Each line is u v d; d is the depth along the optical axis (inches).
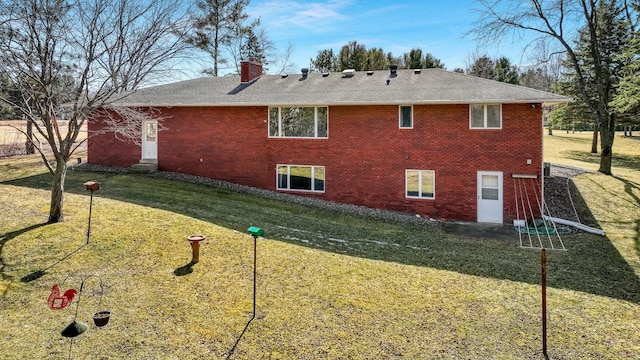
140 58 417.1
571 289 340.8
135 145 767.7
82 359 214.4
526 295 323.0
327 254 397.1
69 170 724.7
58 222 402.9
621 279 370.6
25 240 352.5
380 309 287.1
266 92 725.9
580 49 987.3
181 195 583.8
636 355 238.2
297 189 700.7
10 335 231.0
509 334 259.4
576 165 1035.3
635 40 678.5
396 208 652.1
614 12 913.5
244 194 657.6
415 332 257.9
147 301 280.1
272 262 361.1
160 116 748.6
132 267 328.2
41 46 365.7
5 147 968.9
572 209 647.1
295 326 260.1
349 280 335.6
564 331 265.3
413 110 632.4
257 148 711.7
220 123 725.9
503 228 573.9
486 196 611.2
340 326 262.1
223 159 729.6
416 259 406.6
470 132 609.3
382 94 645.9
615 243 492.1
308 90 710.5
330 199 682.2
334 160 676.1
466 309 293.0
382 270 363.9
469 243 490.0
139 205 496.4
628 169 969.5
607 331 267.3
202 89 787.4
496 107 598.9
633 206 653.9
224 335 246.2
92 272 313.1
